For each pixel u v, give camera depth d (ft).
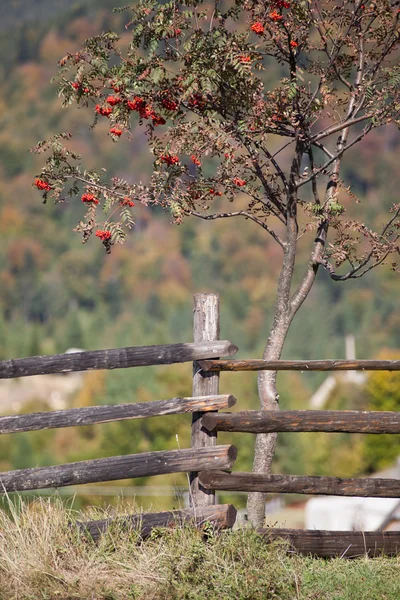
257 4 46.60
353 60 50.65
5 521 38.52
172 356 39.60
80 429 326.24
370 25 50.01
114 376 359.66
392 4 48.98
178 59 47.16
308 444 267.39
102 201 46.80
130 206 46.32
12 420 38.01
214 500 40.29
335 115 49.06
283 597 35.42
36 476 38.19
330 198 48.26
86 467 38.55
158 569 36.55
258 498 45.57
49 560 36.58
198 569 36.45
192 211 48.85
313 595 35.94
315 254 49.39
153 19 47.06
